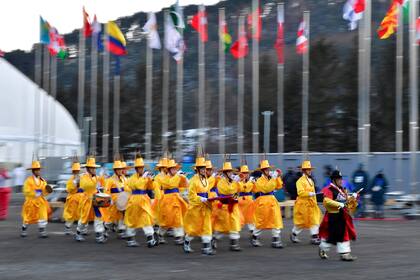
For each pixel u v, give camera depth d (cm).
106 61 4044
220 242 1819
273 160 3369
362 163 2834
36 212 1908
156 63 9375
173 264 1373
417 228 2153
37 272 1274
